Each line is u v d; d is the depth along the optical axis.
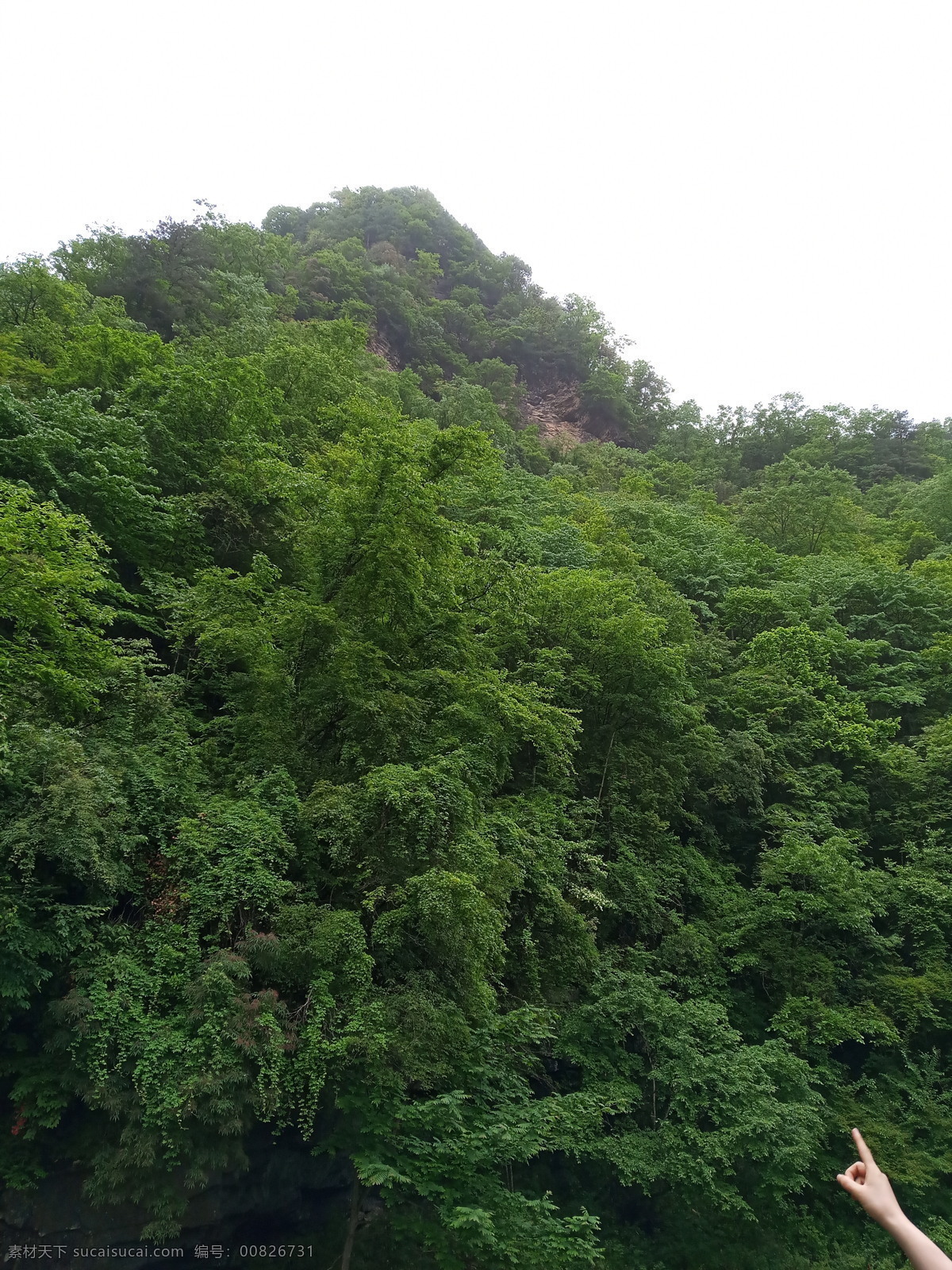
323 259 73.12
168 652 17.25
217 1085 8.51
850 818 21.23
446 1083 10.77
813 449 62.41
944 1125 14.93
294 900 10.75
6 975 8.59
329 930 9.88
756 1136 12.26
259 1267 10.38
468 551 22.88
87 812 9.41
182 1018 9.05
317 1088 8.87
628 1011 13.44
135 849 10.48
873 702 25.28
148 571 16.81
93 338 21.59
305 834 11.33
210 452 20.28
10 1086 9.23
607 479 54.91
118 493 15.98
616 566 24.38
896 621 28.67
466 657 14.91
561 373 93.62
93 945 9.30
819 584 29.34
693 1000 14.47
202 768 12.36
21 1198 9.14
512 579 16.44
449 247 105.81
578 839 16.55
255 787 11.61
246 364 22.09
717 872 19.02
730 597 26.88
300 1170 10.95
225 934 10.15
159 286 36.97
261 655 13.41
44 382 21.28
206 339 31.08
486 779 13.66
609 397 85.75
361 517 13.71
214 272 40.53
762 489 47.19
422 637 15.02
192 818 10.87
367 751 12.51
